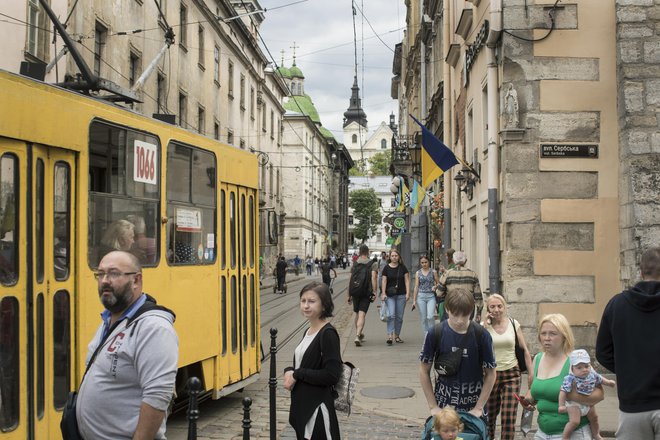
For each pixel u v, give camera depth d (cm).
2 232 541
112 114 706
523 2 1220
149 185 780
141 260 758
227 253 977
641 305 482
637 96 1166
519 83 1217
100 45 2173
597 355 511
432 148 1445
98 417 371
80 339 630
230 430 837
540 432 560
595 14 1214
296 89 8919
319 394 547
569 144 1204
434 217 2470
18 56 1609
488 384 554
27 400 555
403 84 5584
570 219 1201
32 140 577
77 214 639
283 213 5891
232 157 1005
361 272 1528
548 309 1196
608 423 856
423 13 3159
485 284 1460
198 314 881
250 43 4325
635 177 1147
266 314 2356
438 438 520
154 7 2633
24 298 560
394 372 1200
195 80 3192
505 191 1214
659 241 1127
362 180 14062
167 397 369
